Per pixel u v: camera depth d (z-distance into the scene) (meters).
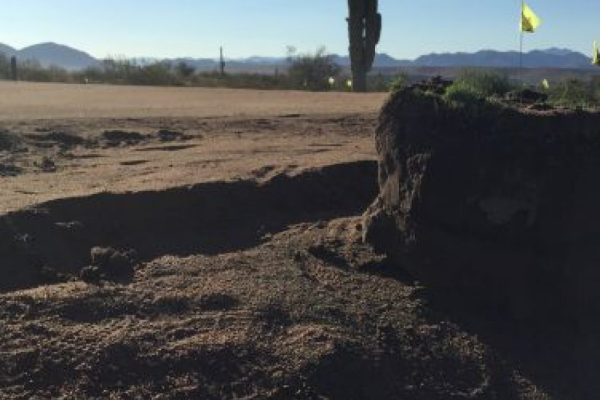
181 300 5.98
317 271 6.77
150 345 5.41
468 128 6.38
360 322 6.09
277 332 5.79
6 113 14.99
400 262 6.79
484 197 6.29
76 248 6.82
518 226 6.28
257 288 6.29
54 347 5.27
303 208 8.29
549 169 6.21
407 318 6.25
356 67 32.38
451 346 6.07
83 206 7.28
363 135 13.12
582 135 6.34
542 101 7.11
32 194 7.70
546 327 6.38
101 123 13.37
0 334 5.33
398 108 6.81
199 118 14.56
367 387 5.52
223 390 5.24
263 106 18.14
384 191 7.01
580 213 6.33
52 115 14.59
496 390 5.79
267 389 5.30
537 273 6.36
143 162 10.08
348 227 7.59
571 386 5.97
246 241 7.42
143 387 5.14
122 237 7.16
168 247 7.14
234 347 5.50
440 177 6.37
